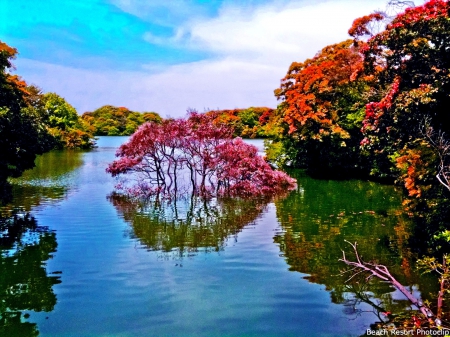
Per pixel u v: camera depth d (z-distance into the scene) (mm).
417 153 12000
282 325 7145
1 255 11156
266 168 23984
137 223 15156
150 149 25344
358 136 30984
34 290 8734
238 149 23938
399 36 12719
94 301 8172
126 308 7844
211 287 8867
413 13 12602
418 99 11938
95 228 14320
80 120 81250
